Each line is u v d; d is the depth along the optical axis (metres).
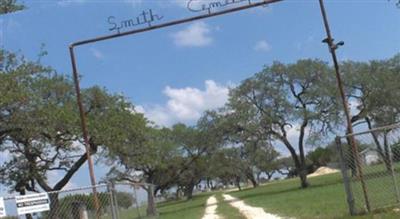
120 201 20.06
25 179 33.91
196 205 57.44
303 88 58.91
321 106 56.84
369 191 17.31
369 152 17.33
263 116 59.53
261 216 25.66
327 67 57.75
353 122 57.38
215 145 64.50
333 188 43.34
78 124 32.75
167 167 66.00
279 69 58.84
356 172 17.22
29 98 29.73
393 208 16.45
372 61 57.44
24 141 32.84
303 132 59.22
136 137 38.91
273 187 80.44
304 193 43.50
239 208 36.91
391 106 56.00
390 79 56.00
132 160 39.75
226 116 61.38
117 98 37.53
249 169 102.44
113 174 54.50
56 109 31.86
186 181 91.31
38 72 31.73
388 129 16.98
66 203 17.86
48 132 31.67
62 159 34.59
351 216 16.53
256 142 61.19
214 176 90.00
